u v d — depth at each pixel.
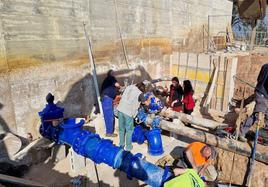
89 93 6.77
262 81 4.42
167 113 6.04
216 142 4.65
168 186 3.06
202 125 5.83
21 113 5.22
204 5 12.88
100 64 7.08
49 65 5.64
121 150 3.85
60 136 4.44
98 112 6.92
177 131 5.28
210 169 4.26
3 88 4.84
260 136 4.48
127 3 7.75
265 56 9.13
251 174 4.02
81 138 4.18
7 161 4.43
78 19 6.18
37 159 4.83
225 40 15.48
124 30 7.81
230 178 4.19
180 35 11.12
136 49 8.48
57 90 5.91
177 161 4.79
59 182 4.32
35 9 5.19
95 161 4.05
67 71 6.08
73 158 4.55
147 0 8.61
